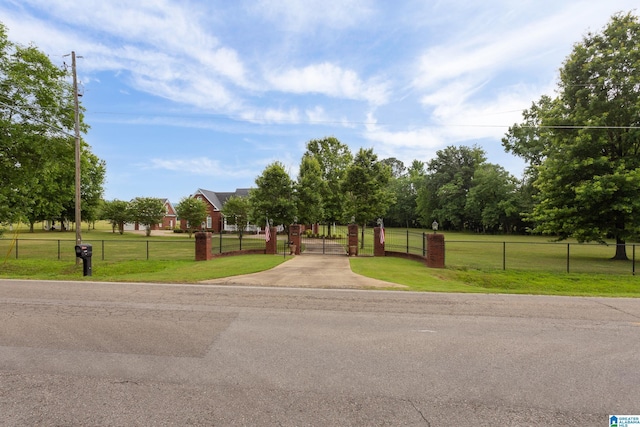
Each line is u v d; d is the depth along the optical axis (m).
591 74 20.94
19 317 5.88
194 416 2.89
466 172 65.81
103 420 2.81
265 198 27.75
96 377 3.61
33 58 17.48
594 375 3.81
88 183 46.53
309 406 3.09
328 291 8.63
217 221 51.75
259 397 3.23
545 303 7.48
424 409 3.06
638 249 26.53
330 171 44.53
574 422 2.88
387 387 3.47
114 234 45.31
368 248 25.42
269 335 5.07
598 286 12.60
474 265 16.66
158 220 42.22
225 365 3.96
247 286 9.24
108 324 5.51
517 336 5.18
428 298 7.90
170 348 4.48
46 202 35.94
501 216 56.81
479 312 6.63
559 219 20.12
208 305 6.92
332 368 3.92
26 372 3.70
